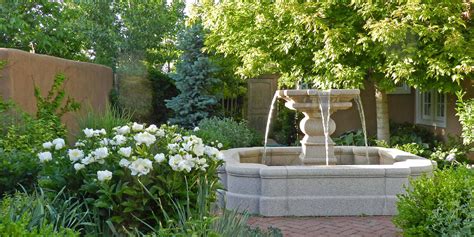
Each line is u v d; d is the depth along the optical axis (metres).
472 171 4.40
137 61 14.81
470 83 10.01
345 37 8.34
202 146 3.61
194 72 12.73
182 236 2.85
